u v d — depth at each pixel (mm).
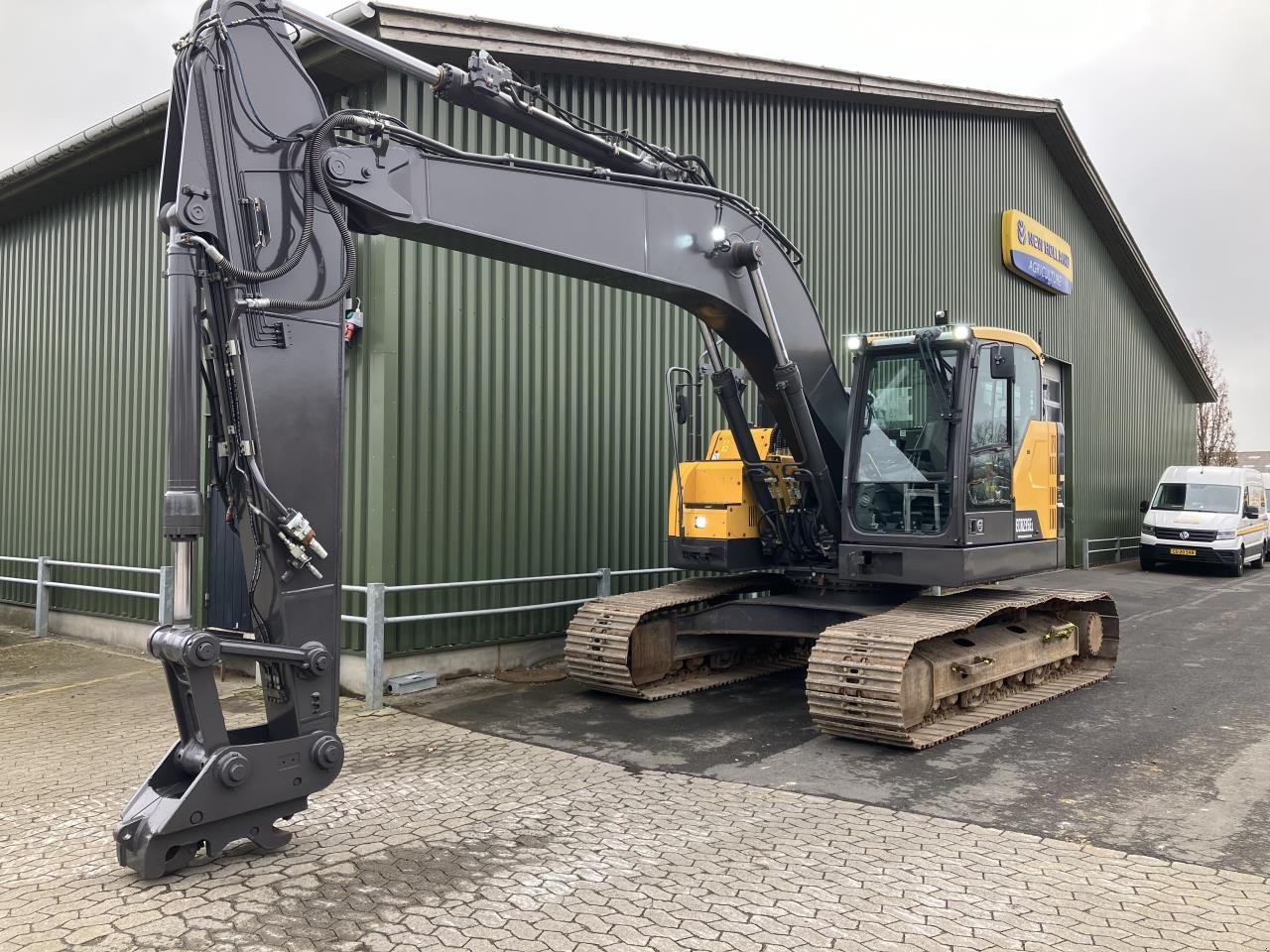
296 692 4641
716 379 8055
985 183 17875
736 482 8336
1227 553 19344
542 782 5883
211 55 4508
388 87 8242
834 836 4984
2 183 11469
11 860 4629
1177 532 20047
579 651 8133
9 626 12258
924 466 7508
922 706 6816
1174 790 5770
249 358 4547
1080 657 9344
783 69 12094
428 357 8508
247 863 4559
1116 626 9484
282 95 4758
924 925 3957
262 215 4621
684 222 6742
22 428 12453
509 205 5613
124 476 10758
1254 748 6723
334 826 5078
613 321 10391
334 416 4852
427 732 7094
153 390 10398
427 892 4238
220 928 3883
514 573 9305
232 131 4551
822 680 6668
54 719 7492
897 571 7418
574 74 10211
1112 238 23031
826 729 6812
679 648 8719
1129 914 4070
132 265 10766
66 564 10820
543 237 5773
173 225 4391
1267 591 16750
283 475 4652
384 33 7992
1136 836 5004
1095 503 22828
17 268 12648
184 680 4551
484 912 4047
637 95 10914
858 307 14430
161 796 4430
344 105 8602
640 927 3920
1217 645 11094
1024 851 4789
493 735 7027
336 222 4824
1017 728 7289
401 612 8289
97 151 10180
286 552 4609
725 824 5156
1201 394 29609
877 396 7852
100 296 11211
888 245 15141
